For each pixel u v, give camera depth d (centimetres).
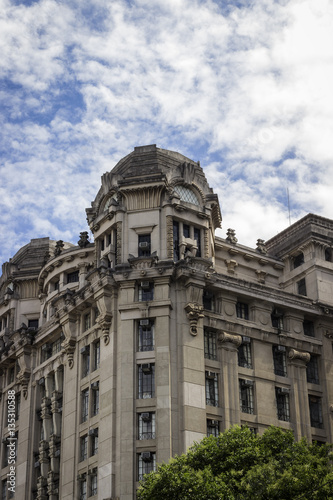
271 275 8356
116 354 6875
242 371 7144
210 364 6969
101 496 6456
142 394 6669
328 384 7569
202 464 5622
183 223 7425
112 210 7431
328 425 7419
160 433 6444
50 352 8219
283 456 5544
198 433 6544
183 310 6950
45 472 7588
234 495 5384
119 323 6950
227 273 8069
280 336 7469
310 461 5472
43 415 7875
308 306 7731
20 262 9525
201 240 7462
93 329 7281
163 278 6969
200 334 6919
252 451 5588
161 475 5425
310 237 8162
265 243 8831
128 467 6378
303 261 8294
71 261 8431
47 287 8700
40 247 9550
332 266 8188
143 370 6706
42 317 8706
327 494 5203
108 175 7669
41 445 7731
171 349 6775
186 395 6619
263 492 5191
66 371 7575
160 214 7356
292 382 7400
